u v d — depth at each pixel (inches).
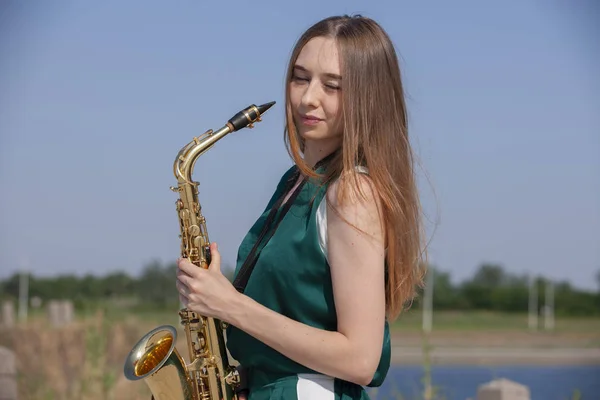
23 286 2005.4
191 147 150.9
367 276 122.2
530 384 794.2
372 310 122.0
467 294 2856.8
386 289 131.1
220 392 139.2
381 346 123.2
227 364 140.3
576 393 388.8
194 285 125.8
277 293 129.1
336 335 122.1
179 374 139.5
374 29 133.6
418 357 1154.0
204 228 150.6
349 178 124.4
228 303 124.4
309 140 136.0
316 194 128.1
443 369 973.2
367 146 127.7
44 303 2522.1
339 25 133.0
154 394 140.9
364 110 128.8
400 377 790.5
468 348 1462.8
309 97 130.3
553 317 2699.3
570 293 2888.8
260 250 136.6
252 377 134.0
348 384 129.2
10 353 389.1
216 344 139.0
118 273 2699.3
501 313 2812.5
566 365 1093.1
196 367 139.9
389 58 133.3
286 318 124.0
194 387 141.2
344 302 122.4
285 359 128.0
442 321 2453.2
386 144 129.9
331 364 121.7
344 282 122.5
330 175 129.6
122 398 465.7
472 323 2443.4
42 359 649.6
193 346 141.6
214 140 150.5
